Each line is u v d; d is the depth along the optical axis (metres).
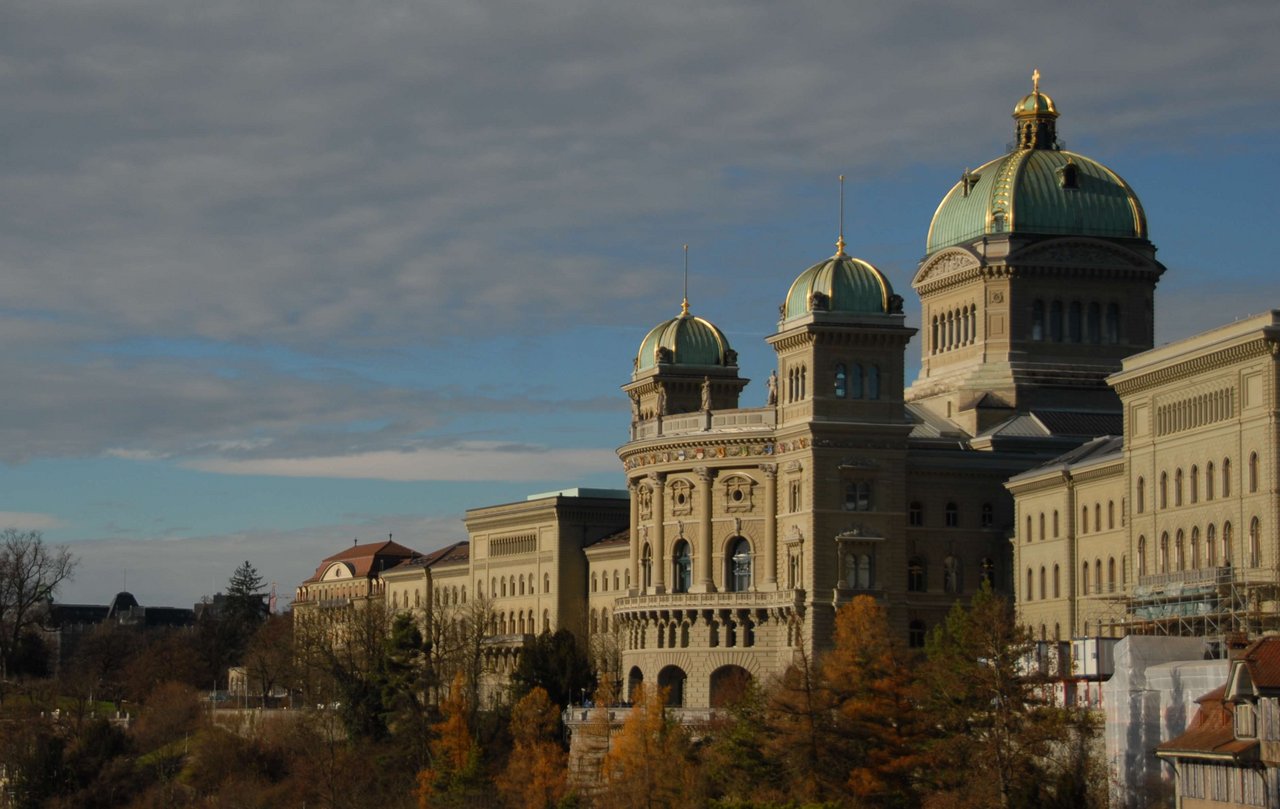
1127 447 192.38
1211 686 143.38
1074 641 170.62
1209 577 170.62
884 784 166.50
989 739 156.62
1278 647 130.75
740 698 195.75
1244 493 170.88
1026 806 148.12
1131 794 150.25
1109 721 154.75
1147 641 154.00
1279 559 165.25
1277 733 126.56
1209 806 136.62
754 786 174.00
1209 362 176.25
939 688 166.25
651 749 185.75
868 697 170.88
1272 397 167.12
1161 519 185.50
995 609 163.25
